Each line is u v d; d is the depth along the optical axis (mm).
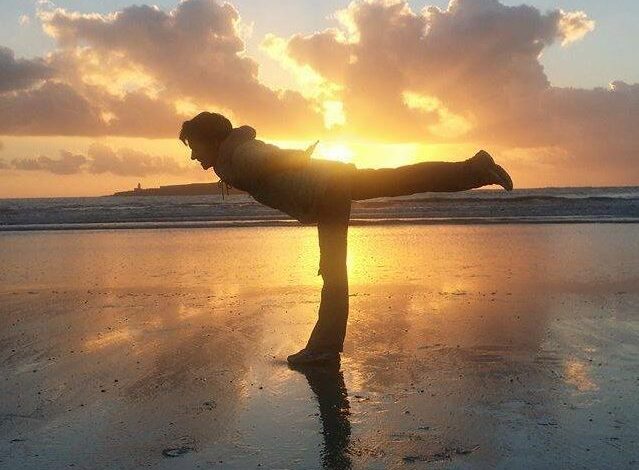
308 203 4352
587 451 3010
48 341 5438
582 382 4055
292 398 3854
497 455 2982
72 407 3736
